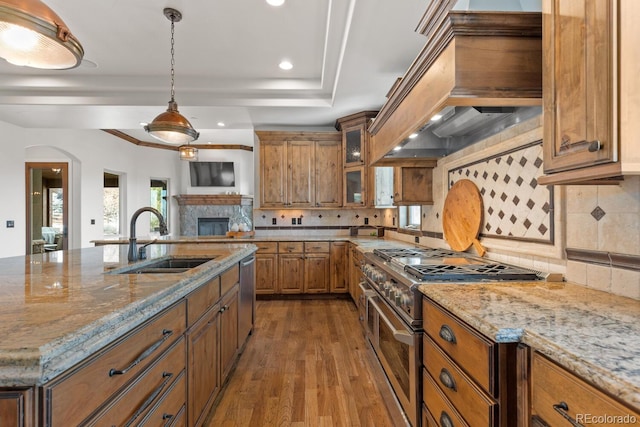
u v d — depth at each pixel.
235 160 8.39
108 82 3.75
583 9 0.94
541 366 0.81
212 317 1.86
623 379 0.59
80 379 0.79
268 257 4.42
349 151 4.54
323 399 2.08
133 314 1.01
